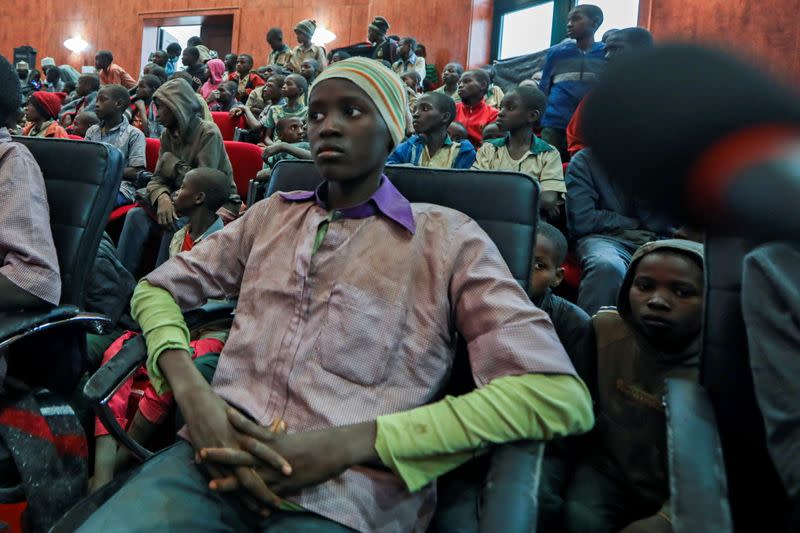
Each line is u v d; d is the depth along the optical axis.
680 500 0.75
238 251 1.23
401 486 0.95
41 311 1.43
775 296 0.77
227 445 0.94
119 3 10.82
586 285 2.18
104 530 0.89
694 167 0.15
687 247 1.17
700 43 0.15
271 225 1.19
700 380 0.97
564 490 1.27
